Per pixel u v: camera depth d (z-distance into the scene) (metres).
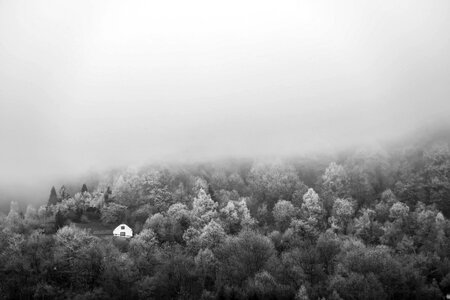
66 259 140.88
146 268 141.75
